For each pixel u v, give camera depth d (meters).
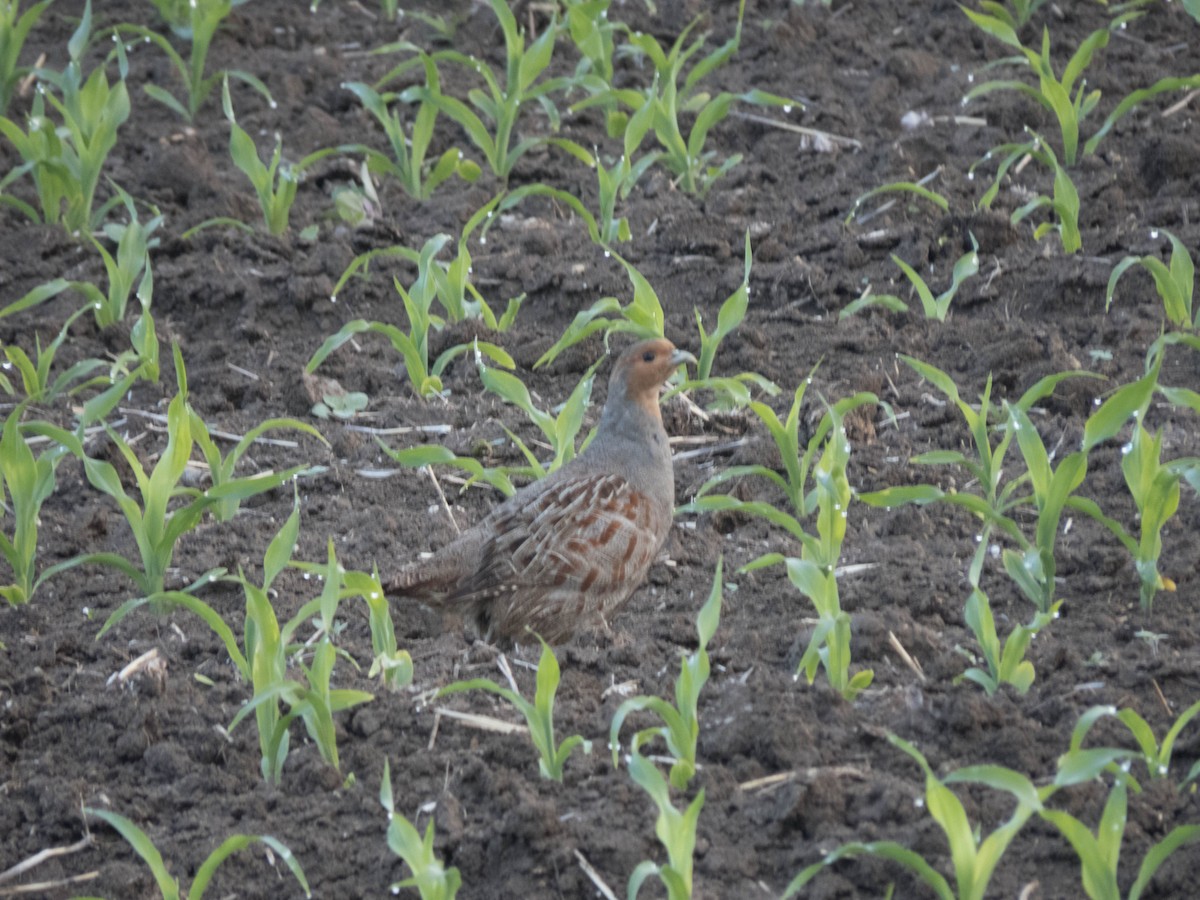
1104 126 15.33
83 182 15.05
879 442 12.08
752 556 10.80
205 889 8.11
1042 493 9.76
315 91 17.83
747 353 13.14
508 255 14.70
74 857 8.48
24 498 10.33
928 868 7.05
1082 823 7.77
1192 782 8.23
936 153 15.64
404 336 12.72
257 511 11.66
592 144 16.75
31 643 10.10
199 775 8.88
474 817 8.35
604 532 9.93
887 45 17.84
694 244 14.55
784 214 15.20
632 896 7.12
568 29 17.14
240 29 18.77
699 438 12.21
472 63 15.72
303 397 12.91
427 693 9.31
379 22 19.25
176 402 10.18
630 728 8.89
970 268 13.35
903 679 9.27
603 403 12.90
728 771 8.46
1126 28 17.72
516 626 10.06
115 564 10.27
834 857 7.14
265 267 14.75
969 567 10.40
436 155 16.67
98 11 19.34
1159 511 9.52
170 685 9.61
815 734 8.70
